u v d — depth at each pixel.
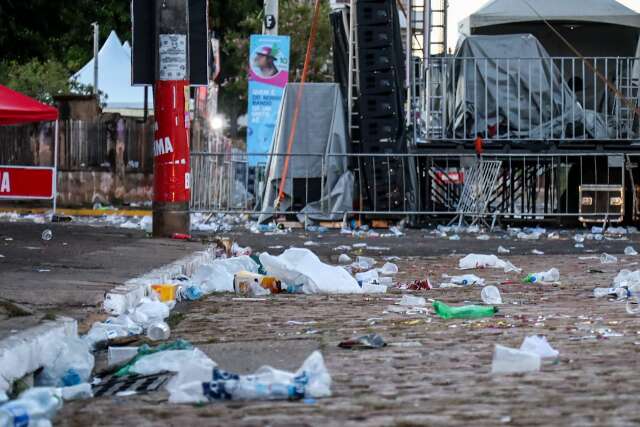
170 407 9.41
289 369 11.57
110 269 20.72
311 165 47.62
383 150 47.06
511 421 8.66
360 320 15.85
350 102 48.28
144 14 33.09
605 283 22.38
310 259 20.80
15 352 10.59
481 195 46.50
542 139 46.59
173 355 11.54
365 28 46.94
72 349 11.80
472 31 51.72
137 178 68.88
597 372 10.87
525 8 50.59
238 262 22.53
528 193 52.78
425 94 47.88
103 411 9.32
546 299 18.98
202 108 83.56
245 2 120.00
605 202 46.41
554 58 46.81
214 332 14.77
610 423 8.52
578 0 50.62
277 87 60.03
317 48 112.56
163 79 32.97
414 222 47.41
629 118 46.66
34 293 16.06
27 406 8.27
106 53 90.81
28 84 99.56
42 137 66.19
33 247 26.78
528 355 10.99
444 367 11.35
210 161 49.38
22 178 40.72
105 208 62.50
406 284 22.25
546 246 35.84
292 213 46.69
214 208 49.44
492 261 27.09
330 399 9.60
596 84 47.19
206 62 33.66
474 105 46.81
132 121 68.69
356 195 48.00
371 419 8.80
